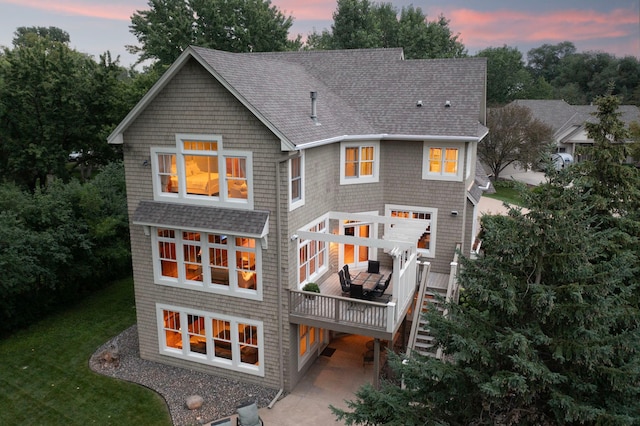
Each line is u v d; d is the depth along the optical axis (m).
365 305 14.96
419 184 20.75
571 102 87.56
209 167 15.70
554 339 10.09
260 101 15.02
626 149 17.81
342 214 18.56
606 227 17.53
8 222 18.83
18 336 20.25
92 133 31.50
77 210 22.86
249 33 41.44
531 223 10.21
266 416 14.95
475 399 10.89
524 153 47.34
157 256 16.95
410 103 21.36
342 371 17.80
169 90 15.34
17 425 14.57
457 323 11.04
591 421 9.54
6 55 29.11
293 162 15.59
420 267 19.42
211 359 17.16
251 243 15.62
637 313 11.93
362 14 55.59
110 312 22.69
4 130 28.78
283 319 15.80
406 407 11.27
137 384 16.69
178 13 38.81
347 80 23.44
